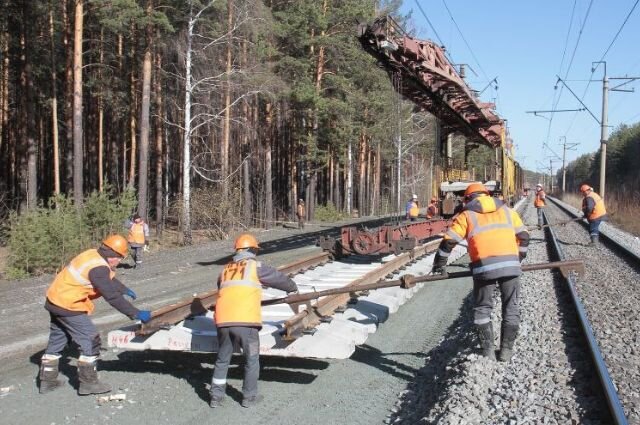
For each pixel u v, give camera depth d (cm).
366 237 1245
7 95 3016
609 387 500
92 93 3036
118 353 747
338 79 3419
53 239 1669
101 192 1995
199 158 3619
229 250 2241
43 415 539
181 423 521
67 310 582
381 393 604
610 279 1228
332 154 4175
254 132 3322
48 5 2514
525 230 630
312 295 611
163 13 2291
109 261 609
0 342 816
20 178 2752
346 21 3281
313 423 525
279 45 3231
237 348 591
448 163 1956
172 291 1237
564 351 672
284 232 3206
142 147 2381
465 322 863
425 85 1322
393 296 995
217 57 2778
